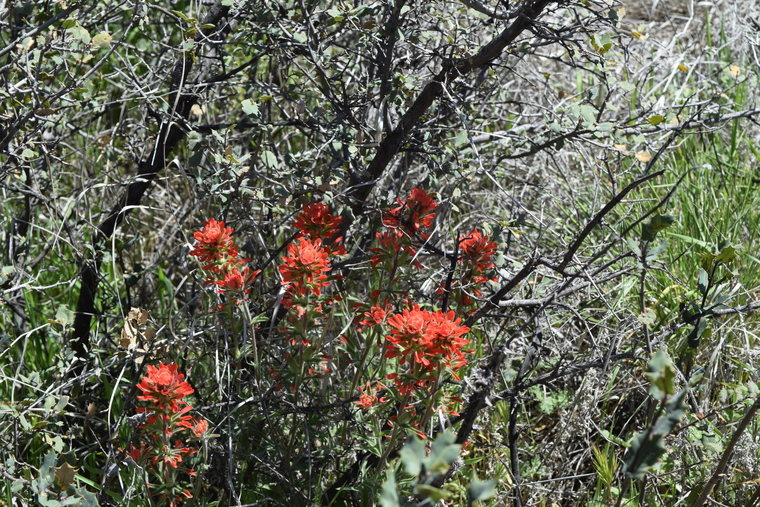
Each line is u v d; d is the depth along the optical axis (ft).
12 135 9.29
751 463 9.22
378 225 9.87
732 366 11.07
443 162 10.47
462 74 9.64
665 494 9.63
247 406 9.60
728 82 15.38
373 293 9.10
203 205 12.01
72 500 7.47
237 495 9.34
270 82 11.40
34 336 11.55
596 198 12.97
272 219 10.57
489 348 10.69
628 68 10.43
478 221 12.28
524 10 8.95
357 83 11.40
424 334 7.59
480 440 10.58
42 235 13.28
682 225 12.92
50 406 8.71
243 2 9.64
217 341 9.43
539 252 10.28
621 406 11.30
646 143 10.43
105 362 9.86
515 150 13.39
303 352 8.65
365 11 9.43
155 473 8.47
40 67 9.27
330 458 9.34
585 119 9.02
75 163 14.17
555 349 9.95
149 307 11.78
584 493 9.98
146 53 13.00
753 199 13.34
